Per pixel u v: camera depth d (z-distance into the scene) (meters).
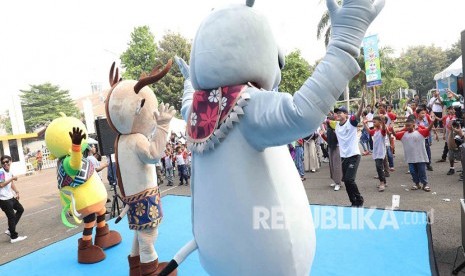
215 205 1.82
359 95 36.12
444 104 11.91
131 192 3.21
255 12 1.85
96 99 42.84
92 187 4.00
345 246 3.53
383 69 28.53
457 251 3.69
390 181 7.34
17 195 6.41
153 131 3.26
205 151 1.87
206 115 1.87
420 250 3.30
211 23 1.85
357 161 5.29
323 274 3.03
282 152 1.98
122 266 3.77
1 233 6.85
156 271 3.29
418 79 50.72
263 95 1.70
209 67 1.81
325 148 10.91
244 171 1.77
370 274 2.97
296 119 1.54
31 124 40.25
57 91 43.25
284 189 1.84
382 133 6.56
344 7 1.53
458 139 7.00
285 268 1.80
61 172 3.95
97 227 4.24
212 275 2.01
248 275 1.81
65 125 4.07
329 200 6.38
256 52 1.80
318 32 17.47
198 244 2.00
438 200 5.60
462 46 3.44
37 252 4.28
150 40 27.52
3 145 19.59
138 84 3.20
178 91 24.09
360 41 1.52
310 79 1.55
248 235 1.77
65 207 4.14
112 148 6.43
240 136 1.78
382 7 1.55
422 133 6.15
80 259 3.89
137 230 3.24
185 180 10.42
